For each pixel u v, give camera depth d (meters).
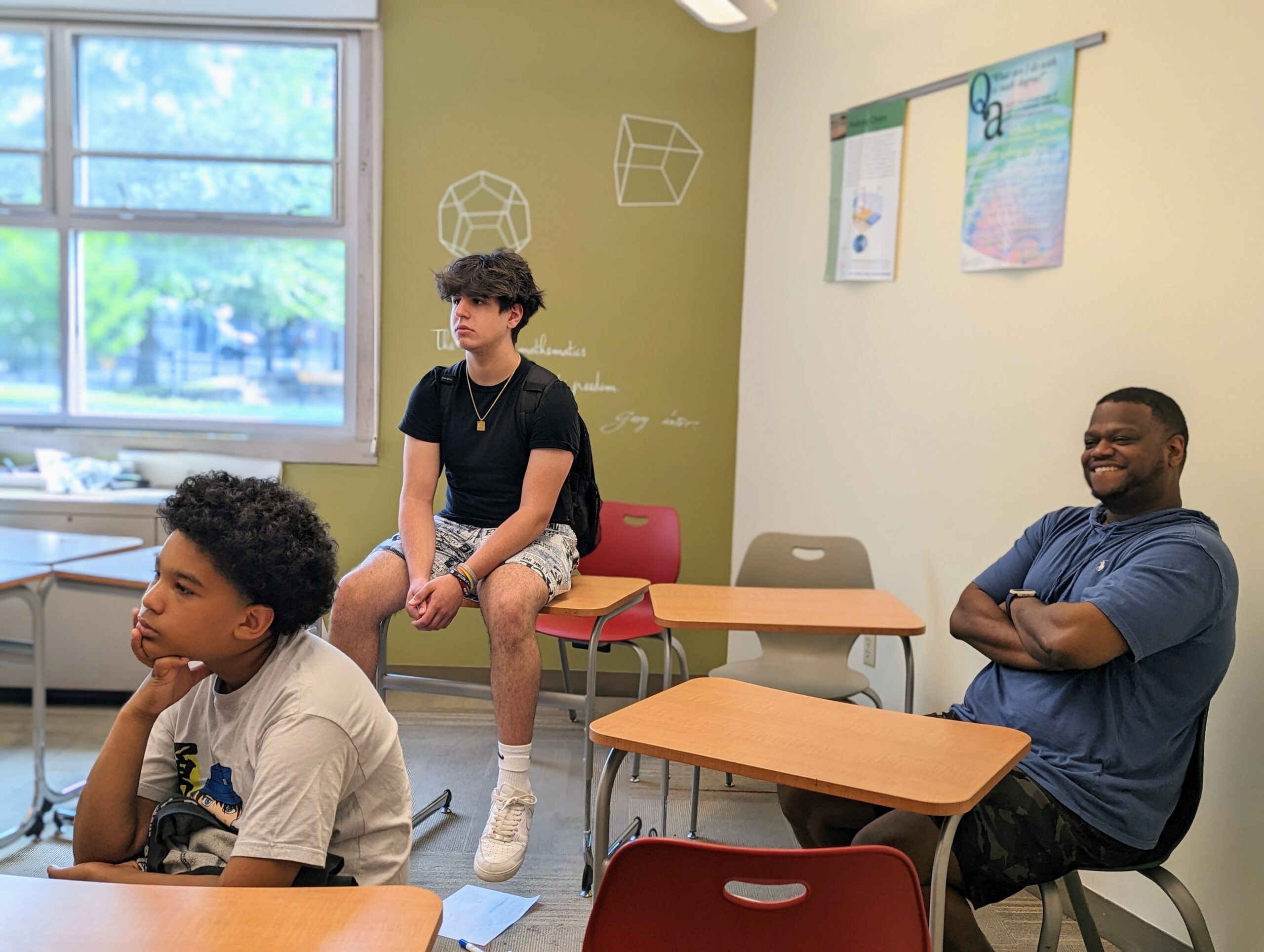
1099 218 2.46
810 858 1.06
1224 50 2.14
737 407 4.08
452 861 2.51
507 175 3.98
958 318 2.94
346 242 4.00
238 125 3.96
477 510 2.52
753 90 3.96
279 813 1.07
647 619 3.03
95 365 4.06
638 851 1.09
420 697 3.93
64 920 0.89
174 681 1.15
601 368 4.05
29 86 3.94
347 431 4.07
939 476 3.00
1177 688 1.72
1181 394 2.23
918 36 3.09
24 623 3.59
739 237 4.03
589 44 3.95
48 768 3.06
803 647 2.93
